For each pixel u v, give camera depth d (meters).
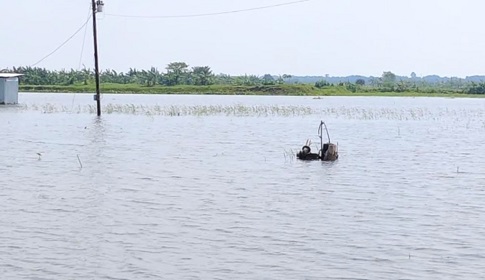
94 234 25.31
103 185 35.53
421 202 32.00
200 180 37.66
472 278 20.95
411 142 60.66
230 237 25.20
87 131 67.25
